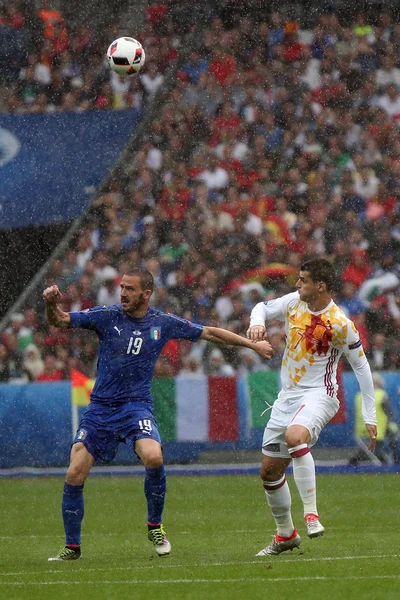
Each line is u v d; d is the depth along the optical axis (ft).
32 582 65.26
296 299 78.95
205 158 196.03
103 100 199.82
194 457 154.81
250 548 84.48
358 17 210.38
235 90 203.72
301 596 58.85
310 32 209.05
